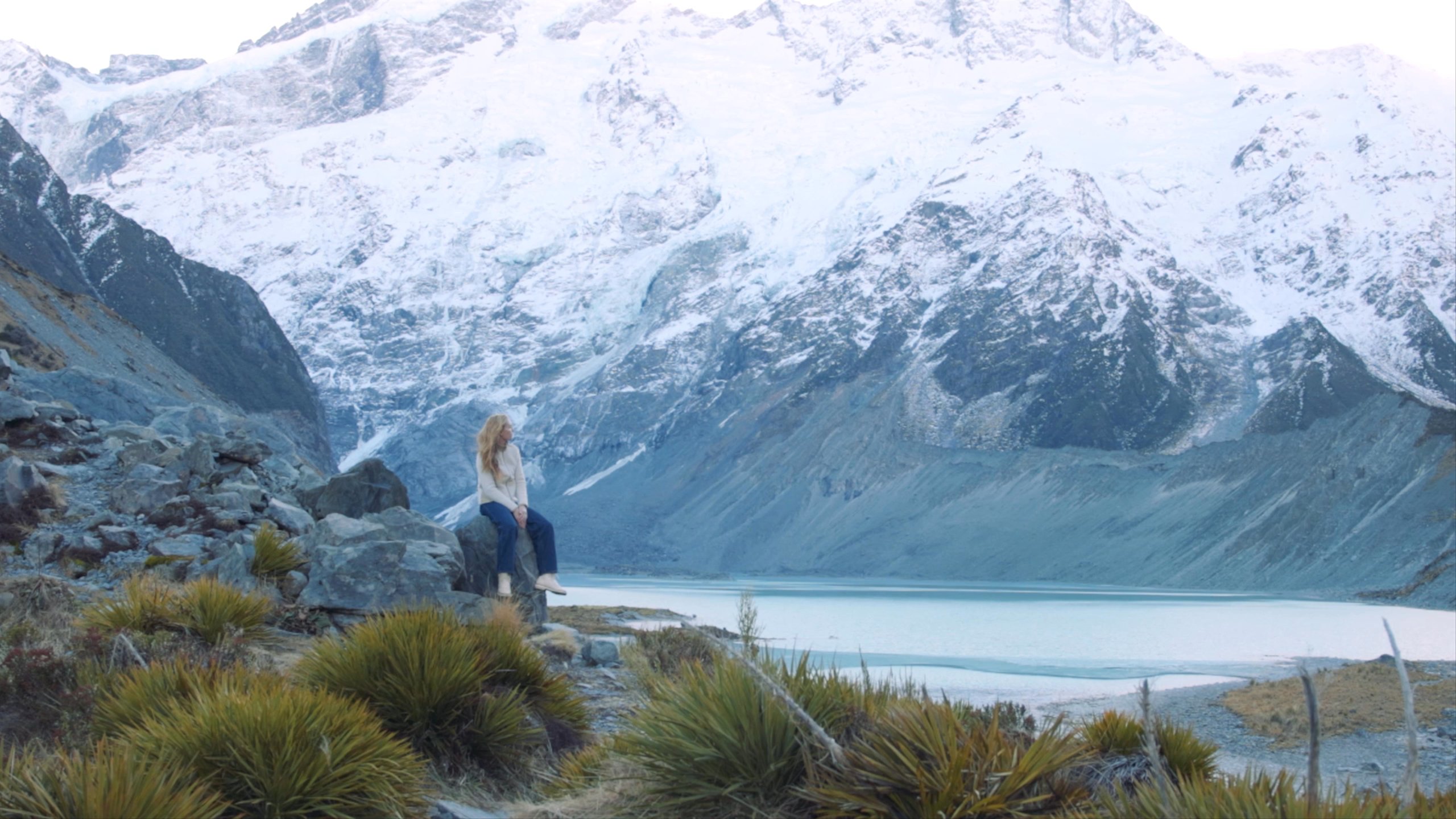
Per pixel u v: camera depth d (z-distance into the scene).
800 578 156.38
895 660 35.53
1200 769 7.25
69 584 12.55
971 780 5.45
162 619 10.48
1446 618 64.00
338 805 6.15
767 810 6.00
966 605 79.19
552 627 14.88
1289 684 26.64
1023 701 25.25
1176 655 40.66
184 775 5.84
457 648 8.40
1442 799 5.05
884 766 5.54
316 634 12.14
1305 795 4.98
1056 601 86.88
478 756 8.04
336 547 13.15
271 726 6.28
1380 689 24.69
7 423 18.23
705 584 127.31
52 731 7.40
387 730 7.75
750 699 6.30
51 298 78.25
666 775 6.44
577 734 9.04
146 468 16.78
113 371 72.31
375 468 18.02
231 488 16.75
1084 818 5.13
